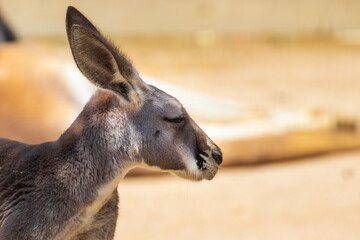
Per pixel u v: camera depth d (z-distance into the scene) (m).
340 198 12.35
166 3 30.94
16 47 15.67
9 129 13.39
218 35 31.02
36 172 7.29
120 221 11.45
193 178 7.80
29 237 7.05
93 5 30.25
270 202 12.26
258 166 14.41
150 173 13.88
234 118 15.23
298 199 12.38
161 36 30.59
